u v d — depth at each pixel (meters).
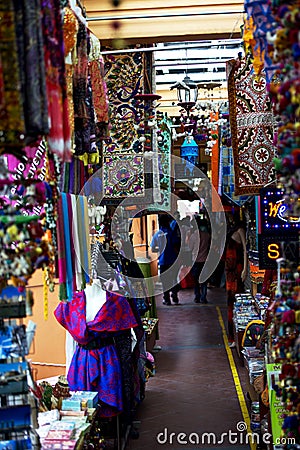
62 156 2.78
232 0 6.36
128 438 6.04
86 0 6.49
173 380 8.05
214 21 6.43
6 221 2.63
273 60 2.68
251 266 8.90
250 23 3.07
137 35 6.52
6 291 2.94
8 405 3.00
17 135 2.58
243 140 5.86
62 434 3.64
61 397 4.38
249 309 8.69
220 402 7.06
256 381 5.42
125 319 5.37
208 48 8.41
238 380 7.91
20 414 2.98
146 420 6.57
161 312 13.23
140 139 6.75
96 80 4.51
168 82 10.64
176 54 8.75
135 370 6.41
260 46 2.91
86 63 3.95
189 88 8.33
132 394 5.89
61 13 3.03
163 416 6.67
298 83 2.33
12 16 2.37
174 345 10.08
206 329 11.27
